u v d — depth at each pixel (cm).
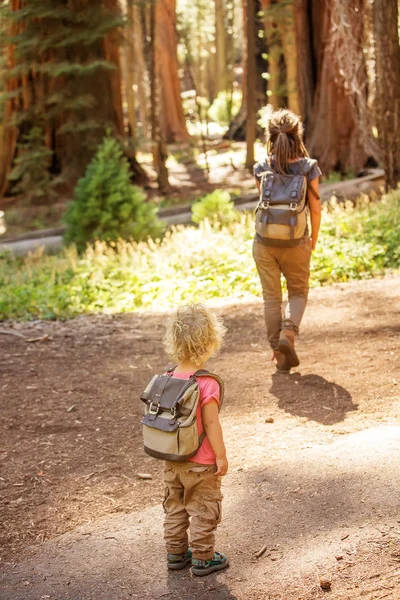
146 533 384
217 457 316
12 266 1511
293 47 2552
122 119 2727
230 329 803
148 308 945
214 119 4456
